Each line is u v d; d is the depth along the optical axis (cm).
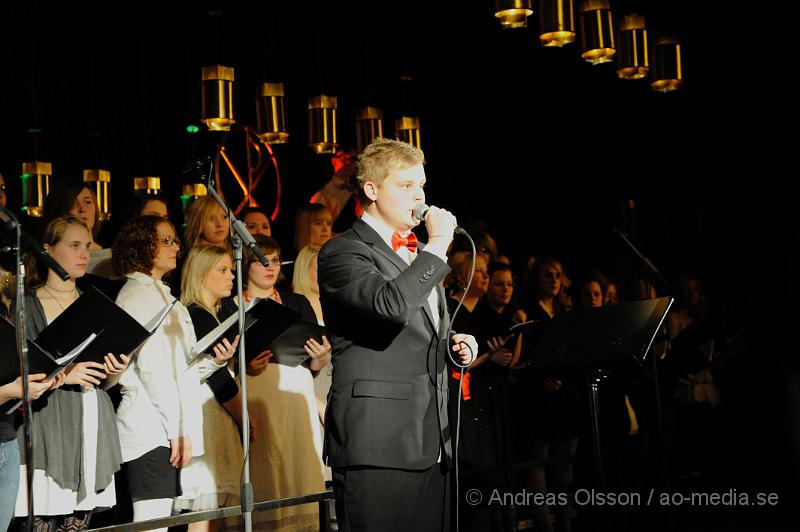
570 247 852
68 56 690
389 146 281
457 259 493
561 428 514
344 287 259
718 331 706
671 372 628
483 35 848
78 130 695
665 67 641
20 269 279
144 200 475
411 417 262
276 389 415
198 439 374
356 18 797
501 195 855
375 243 275
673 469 643
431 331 271
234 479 394
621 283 684
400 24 818
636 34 598
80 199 463
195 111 731
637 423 611
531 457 512
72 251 348
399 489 258
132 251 384
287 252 757
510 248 850
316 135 666
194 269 406
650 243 844
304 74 790
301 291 461
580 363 410
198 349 363
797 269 780
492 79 855
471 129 852
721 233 827
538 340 430
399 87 831
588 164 864
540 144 863
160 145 723
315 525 425
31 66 668
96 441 339
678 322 648
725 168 831
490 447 464
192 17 721
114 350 327
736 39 827
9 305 333
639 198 855
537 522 498
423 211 276
